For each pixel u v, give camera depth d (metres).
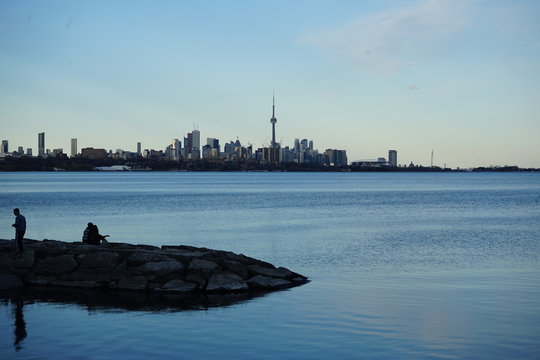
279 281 28.53
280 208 97.19
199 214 82.81
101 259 29.50
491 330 19.80
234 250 43.81
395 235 54.91
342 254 41.47
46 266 30.08
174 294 26.42
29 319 21.47
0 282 28.52
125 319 21.44
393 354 17.14
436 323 20.72
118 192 163.50
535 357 16.89
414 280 30.22
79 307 23.58
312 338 18.77
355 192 174.88
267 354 17.11
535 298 25.14
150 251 30.06
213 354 17.09
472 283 29.19
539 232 58.03
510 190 196.75
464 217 78.75
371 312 22.47
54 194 148.38
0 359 16.59
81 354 17.08
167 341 18.42
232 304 24.06
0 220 72.00
